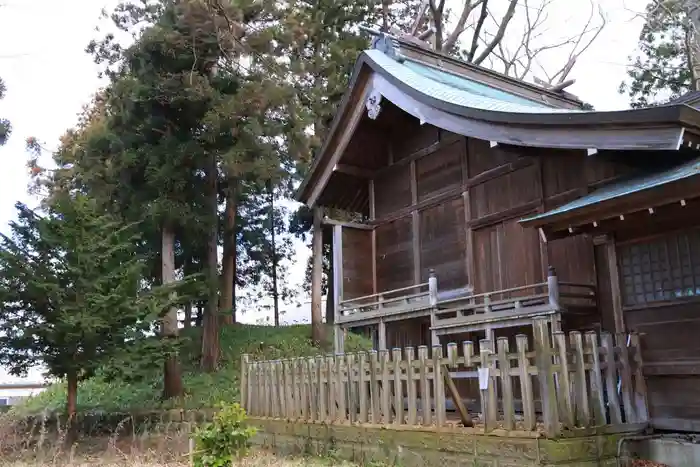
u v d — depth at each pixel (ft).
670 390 25.08
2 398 99.96
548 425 21.30
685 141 23.86
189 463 30.17
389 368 28.40
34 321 42.75
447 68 45.96
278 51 73.87
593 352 23.57
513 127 30.09
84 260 42.70
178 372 63.52
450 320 33.83
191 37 65.21
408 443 26.63
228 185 80.74
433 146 41.57
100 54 72.84
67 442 41.70
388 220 44.37
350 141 43.78
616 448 22.81
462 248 38.37
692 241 24.90
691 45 70.54
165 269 65.36
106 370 45.11
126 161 62.64
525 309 29.55
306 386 33.78
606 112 25.22
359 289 43.98
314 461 30.04
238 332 91.35
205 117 63.72
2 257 41.37
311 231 108.78
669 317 25.45
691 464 21.56
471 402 36.29
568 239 31.58
